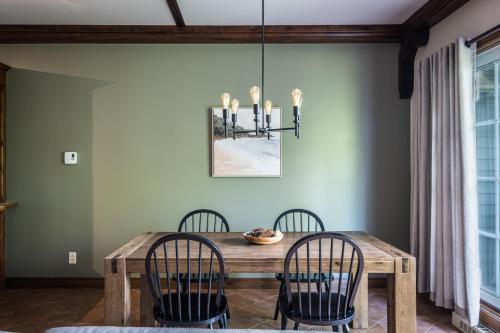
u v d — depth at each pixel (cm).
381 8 296
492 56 248
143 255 213
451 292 266
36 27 325
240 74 348
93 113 347
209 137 347
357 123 348
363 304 259
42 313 289
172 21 318
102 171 347
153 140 347
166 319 193
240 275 345
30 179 346
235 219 347
